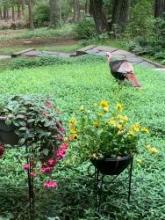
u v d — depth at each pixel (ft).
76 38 84.07
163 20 63.52
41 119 13.93
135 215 14.92
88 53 58.59
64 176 17.13
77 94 32.45
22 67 49.14
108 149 14.76
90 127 15.17
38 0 137.49
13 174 17.69
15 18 156.76
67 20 135.33
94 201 15.49
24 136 13.79
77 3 129.70
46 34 93.71
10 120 13.82
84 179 16.78
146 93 33.27
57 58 52.54
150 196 15.93
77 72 42.16
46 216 14.65
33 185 15.76
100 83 36.11
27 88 34.78
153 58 57.00
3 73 42.91
